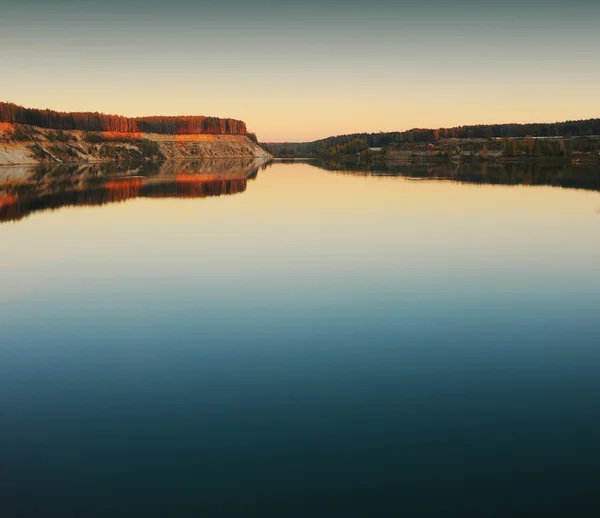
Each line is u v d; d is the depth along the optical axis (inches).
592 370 517.7
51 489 347.3
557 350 566.6
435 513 325.1
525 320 654.5
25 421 429.1
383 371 517.3
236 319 662.5
